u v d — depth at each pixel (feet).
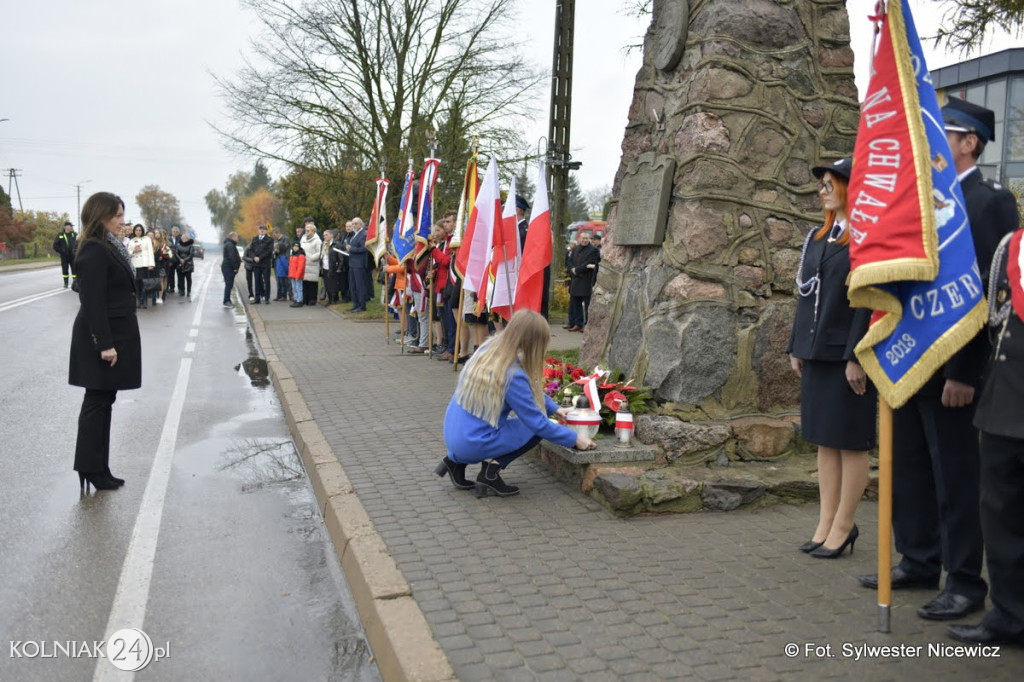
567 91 55.93
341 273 68.39
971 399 11.95
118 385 19.19
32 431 25.02
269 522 17.85
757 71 19.49
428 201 40.04
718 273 19.06
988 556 11.21
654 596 12.98
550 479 19.48
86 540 16.47
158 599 13.93
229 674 11.59
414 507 17.31
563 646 11.32
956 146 12.30
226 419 27.94
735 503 17.29
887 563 11.75
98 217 19.04
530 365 17.67
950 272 11.26
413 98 80.94
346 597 14.20
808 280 14.66
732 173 19.20
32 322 53.72
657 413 19.26
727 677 10.53
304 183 102.83
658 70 21.63
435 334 42.11
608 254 23.04
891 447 11.78
